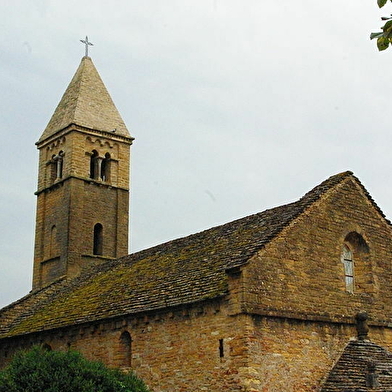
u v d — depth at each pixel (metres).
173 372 26.69
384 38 11.11
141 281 32.69
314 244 27.61
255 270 25.09
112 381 22.50
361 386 24.48
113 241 46.19
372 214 30.36
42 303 40.12
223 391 24.39
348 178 29.89
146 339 28.28
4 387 21.36
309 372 25.55
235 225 32.81
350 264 29.47
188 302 26.23
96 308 32.38
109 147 47.69
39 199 47.75
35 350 23.73
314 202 28.19
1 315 39.12
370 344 27.47
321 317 26.58
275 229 26.66
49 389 21.08
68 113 47.28
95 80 49.81
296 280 26.38
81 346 31.72
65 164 45.97
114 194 47.12
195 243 33.97
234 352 24.28
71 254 43.66
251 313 24.34
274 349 24.73
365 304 28.62
